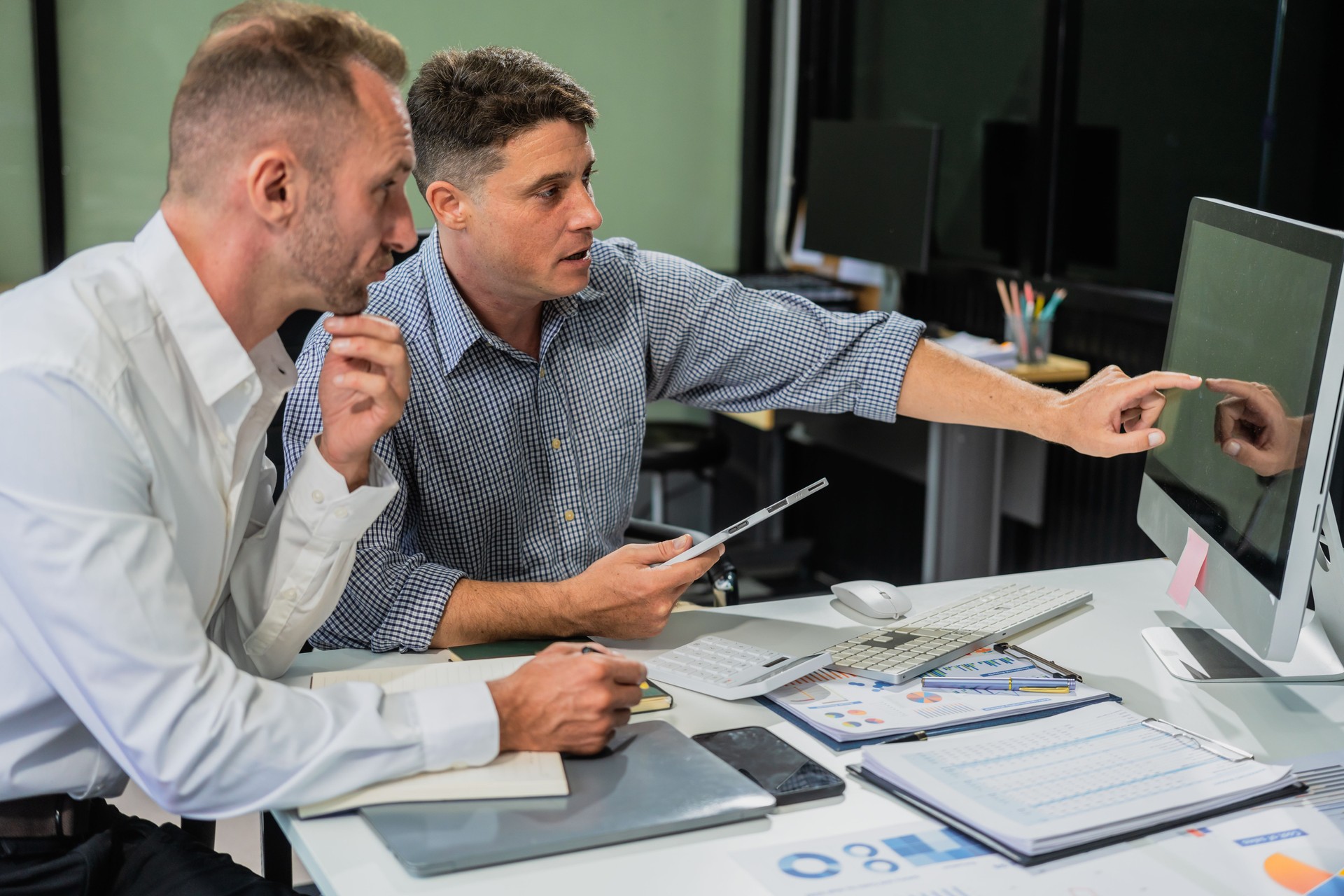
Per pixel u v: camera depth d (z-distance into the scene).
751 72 3.88
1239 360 1.17
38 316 0.94
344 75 0.98
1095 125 2.95
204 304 1.01
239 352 1.03
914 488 3.51
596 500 1.59
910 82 3.54
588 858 0.88
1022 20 3.08
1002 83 3.18
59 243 3.32
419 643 1.28
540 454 1.55
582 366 1.55
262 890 1.05
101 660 0.91
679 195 3.96
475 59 1.36
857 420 3.24
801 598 1.48
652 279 1.60
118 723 0.92
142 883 1.07
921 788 0.95
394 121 1.02
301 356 1.42
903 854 0.89
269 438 1.78
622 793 0.95
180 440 1.03
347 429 1.14
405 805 0.93
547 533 1.57
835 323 1.58
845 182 3.31
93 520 0.91
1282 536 1.04
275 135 0.97
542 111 1.33
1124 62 2.84
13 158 3.27
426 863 0.85
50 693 1.00
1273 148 2.47
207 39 0.99
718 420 3.99
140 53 3.33
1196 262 1.32
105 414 0.93
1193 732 1.10
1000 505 2.94
